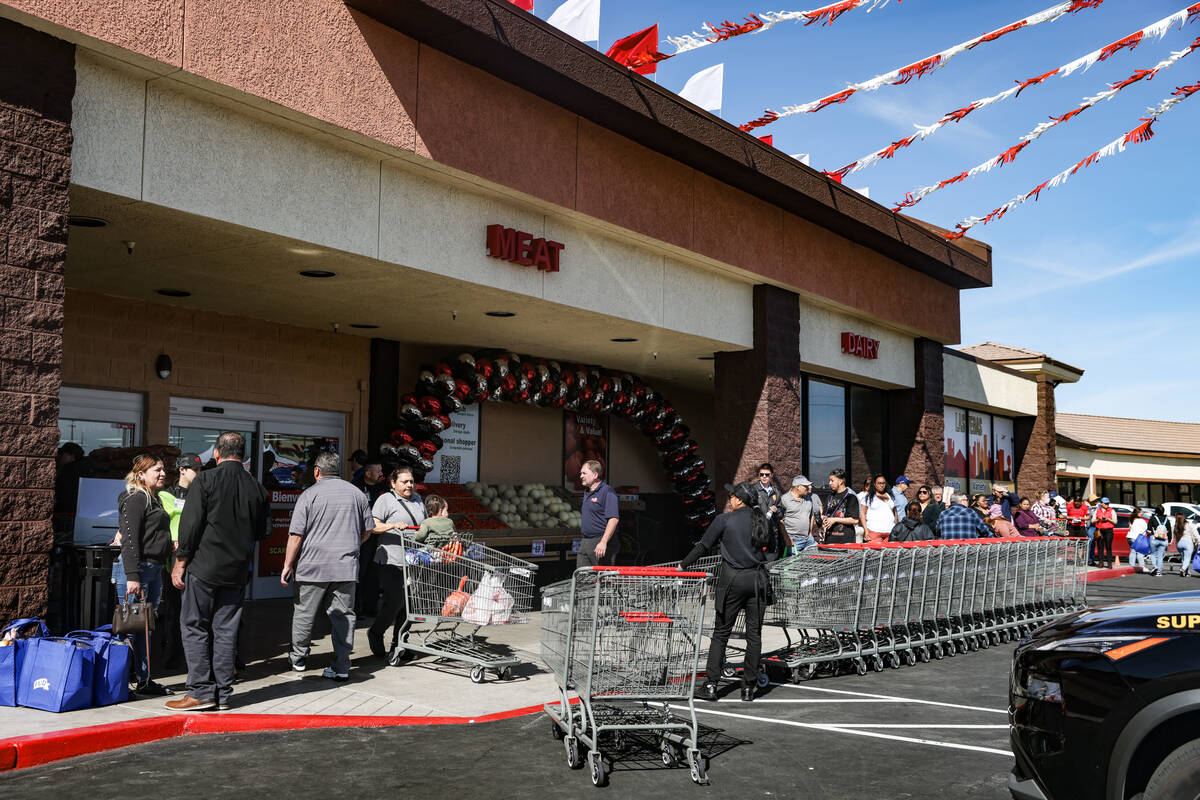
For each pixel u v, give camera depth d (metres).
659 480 22.28
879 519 15.60
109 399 12.17
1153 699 4.30
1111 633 4.59
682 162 13.56
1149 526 28.80
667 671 6.69
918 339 20.94
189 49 8.05
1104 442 43.41
